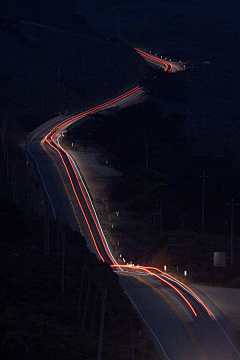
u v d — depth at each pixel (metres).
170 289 111.62
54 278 97.38
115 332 79.38
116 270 149.25
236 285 122.81
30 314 76.81
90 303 88.56
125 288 111.00
